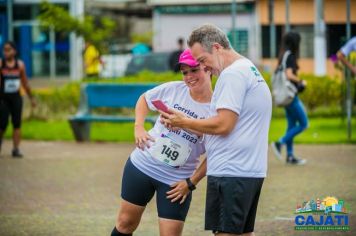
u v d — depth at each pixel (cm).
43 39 6750
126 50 6212
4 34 6762
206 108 1046
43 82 6462
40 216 1538
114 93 2747
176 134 1057
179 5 6562
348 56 2506
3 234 1390
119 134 2948
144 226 1446
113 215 1542
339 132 2856
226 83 946
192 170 1072
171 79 3397
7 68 2322
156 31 6531
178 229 1064
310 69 6241
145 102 1080
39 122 3381
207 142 980
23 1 6744
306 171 2003
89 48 4044
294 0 6234
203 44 959
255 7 6294
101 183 1900
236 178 952
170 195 1054
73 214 1553
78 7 6406
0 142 2398
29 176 2011
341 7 6078
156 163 1060
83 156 2367
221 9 6450
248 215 991
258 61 5909
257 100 955
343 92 3044
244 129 952
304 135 2775
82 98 2789
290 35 2103
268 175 1953
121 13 6869
